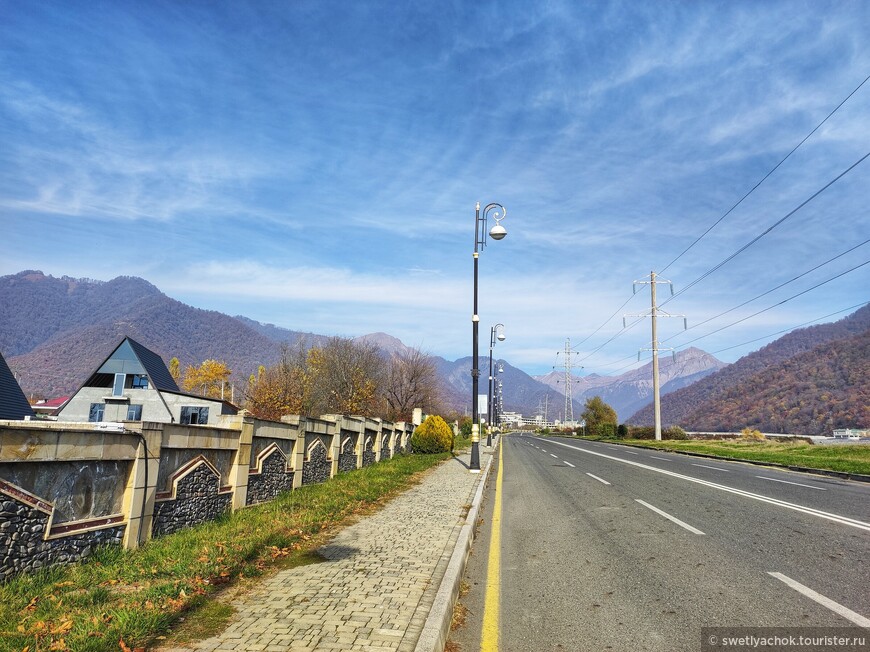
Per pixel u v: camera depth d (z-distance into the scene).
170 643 4.25
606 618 5.19
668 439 52.22
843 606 5.25
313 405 56.31
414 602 5.24
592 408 89.31
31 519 5.80
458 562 6.73
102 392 43.69
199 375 92.56
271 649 4.13
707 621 5.00
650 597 5.73
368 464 21.53
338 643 4.25
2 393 28.69
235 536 7.96
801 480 16.39
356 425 19.67
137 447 7.44
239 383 92.50
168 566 6.31
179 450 8.59
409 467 20.03
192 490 8.94
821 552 7.23
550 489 14.90
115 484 7.13
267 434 12.01
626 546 7.99
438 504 11.70
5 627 4.39
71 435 6.28
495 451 35.59
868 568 6.48
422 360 61.81
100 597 5.20
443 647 4.59
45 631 4.32
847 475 17.95
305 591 5.58
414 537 8.29
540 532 9.30
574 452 33.50
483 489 15.18
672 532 8.77
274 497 12.34
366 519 9.90
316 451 15.42
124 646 4.09
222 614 4.89
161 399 43.81
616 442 54.75
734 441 42.38
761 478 16.69
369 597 5.38
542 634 4.88
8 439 5.48
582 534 8.96
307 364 60.22
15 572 5.57
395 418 58.09
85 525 6.54
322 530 8.87
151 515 7.77
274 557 7.03
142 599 5.13
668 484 15.09
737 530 8.73
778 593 5.66
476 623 5.21
